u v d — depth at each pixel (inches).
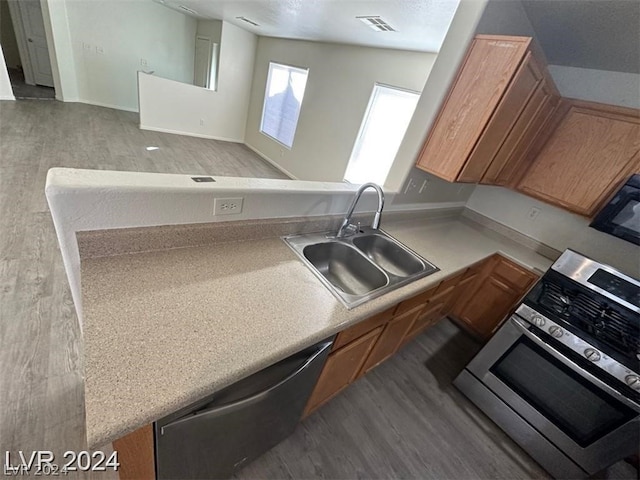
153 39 241.8
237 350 31.3
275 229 55.1
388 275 56.5
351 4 94.6
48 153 140.6
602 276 57.1
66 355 58.0
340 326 40.0
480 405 73.0
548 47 75.4
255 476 50.7
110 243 37.9
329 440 59.1
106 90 237.9
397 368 81.0
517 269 83.9
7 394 50.2
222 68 231.3
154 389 25.3
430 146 71.4
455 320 104.3
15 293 67.6
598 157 72.5
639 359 50.5
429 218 97.7
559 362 59.1
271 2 117.8
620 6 50.9
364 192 66.8
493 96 59.2
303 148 201.0
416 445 62.6
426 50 126.0
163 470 33.1
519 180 87.1
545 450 62.9
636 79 70.8
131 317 31.5
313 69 186.7
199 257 44.3
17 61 263.3
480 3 57.4
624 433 52.3
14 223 88.4
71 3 201.3
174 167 168.2
